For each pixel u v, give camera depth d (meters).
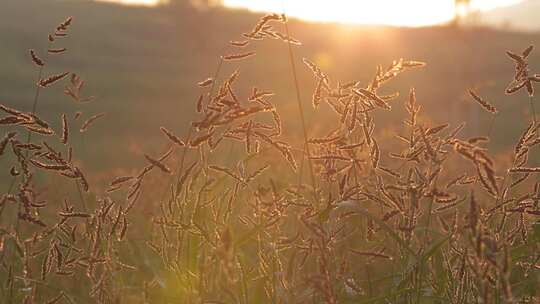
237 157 3.68
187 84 54.34
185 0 66.56
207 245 2.99
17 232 3.35
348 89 3.12
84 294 3.51
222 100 2.72
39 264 3.83
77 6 91.38
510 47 66.88
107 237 3.12
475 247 2.19
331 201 2.80
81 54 66.38
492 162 2.29
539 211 2.89
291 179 4.16
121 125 33.38
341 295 3.05
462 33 61.12
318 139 3.04
